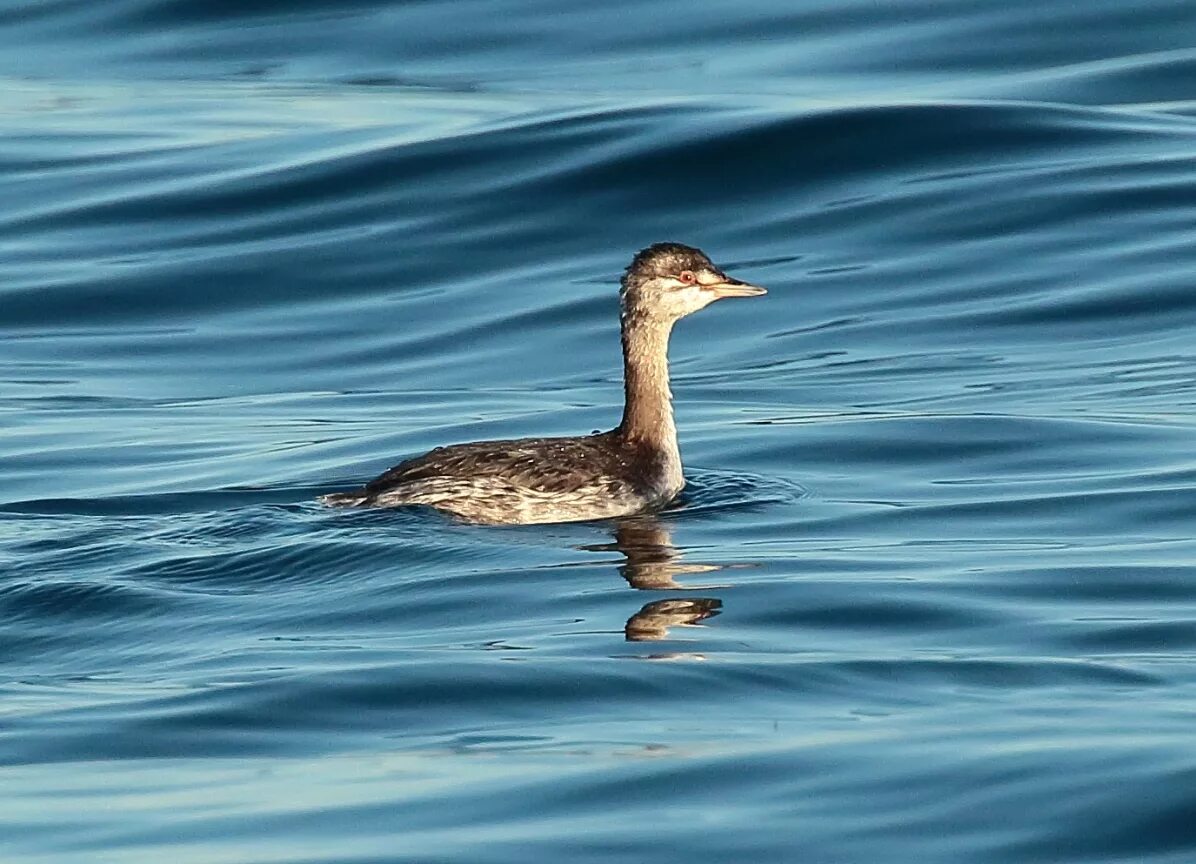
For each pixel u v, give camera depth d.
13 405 22.02
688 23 36.31
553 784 10.62
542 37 36.31
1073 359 22.33
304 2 38.81
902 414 20.33
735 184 27.75
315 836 10.02
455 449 17.22
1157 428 19.28
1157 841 9.81
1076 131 28.61
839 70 33.16
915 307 24.42
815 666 12.68
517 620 13.89
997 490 17.58
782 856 9.72
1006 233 26.03
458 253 26.75
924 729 11.34
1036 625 13.59
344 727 11.73
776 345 23.70
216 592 14.70
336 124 31.38
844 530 16.41
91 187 29.28
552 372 23.17
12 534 16.41
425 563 15.28
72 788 10.81
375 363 23.77
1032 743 11.00
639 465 17.27
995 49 33.56
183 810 10.43
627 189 27.83
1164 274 24.53
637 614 13.94
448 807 10.37
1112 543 15.73
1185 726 11.23
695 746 11.16
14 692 12.63
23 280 26.31
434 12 37.84
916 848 9.78
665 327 17.55
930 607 14.03
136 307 25.66
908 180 27.58
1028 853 9.74
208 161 29.95
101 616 14.22
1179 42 33.22
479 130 29.75
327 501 16.92
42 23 39.00
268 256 26.86
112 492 18.11
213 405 22.03
